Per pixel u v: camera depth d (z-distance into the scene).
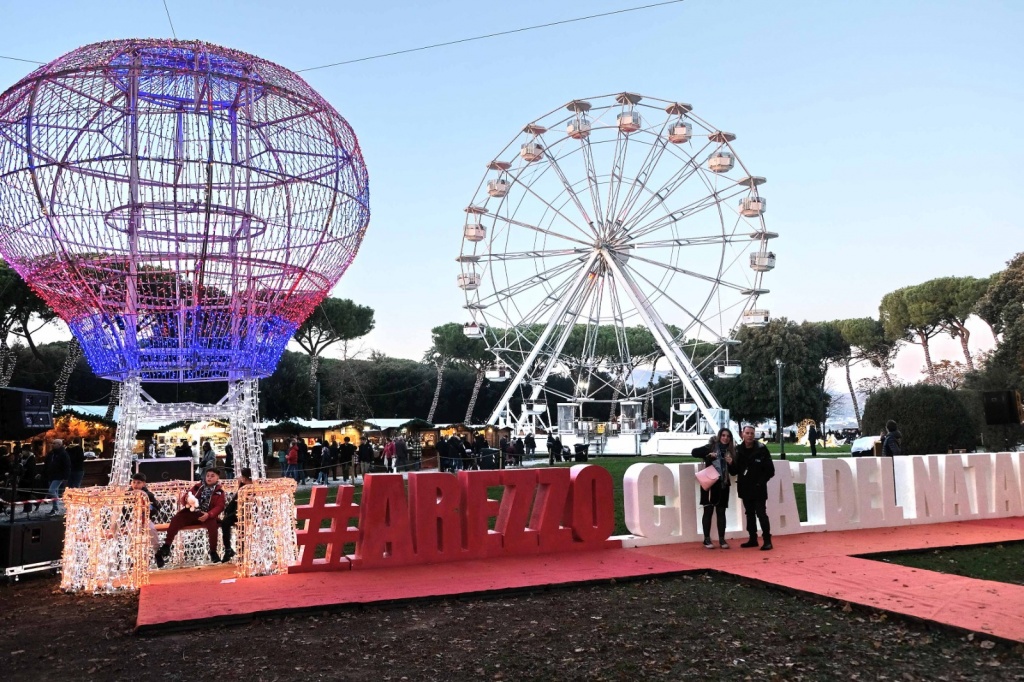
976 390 32.41
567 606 8.40
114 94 8.55
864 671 6.20
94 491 9.18
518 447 35.25
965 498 14.64
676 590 9.15
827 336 78.94
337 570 9.99
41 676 6.22
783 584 9.04
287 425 33.59
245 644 7.03
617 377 51.00
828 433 65.69
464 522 10.97
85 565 9.24
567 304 39.84
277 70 9.03
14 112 8.43
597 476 11.63
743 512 12.66
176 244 8.34
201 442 31.89
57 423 28.28
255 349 9.32
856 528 13.42
